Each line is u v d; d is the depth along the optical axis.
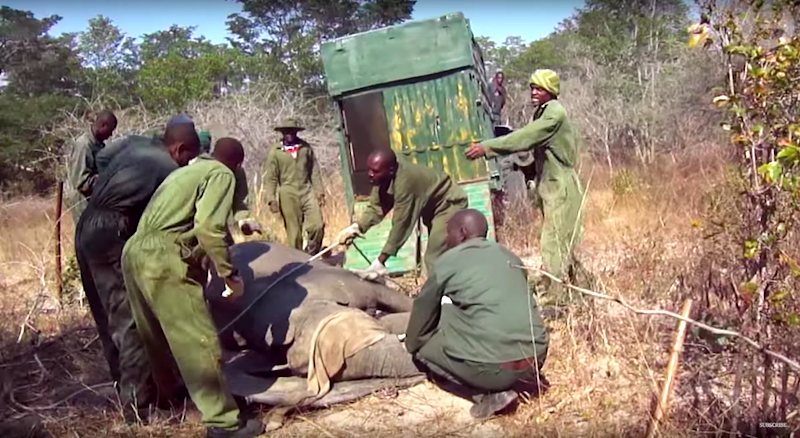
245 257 5.73
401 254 8.11
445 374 4.68
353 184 8.53
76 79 32.38
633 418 4.33
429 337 4.71
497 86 12.43
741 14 3.72
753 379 3.92
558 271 6.05
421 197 5.97
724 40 3.75
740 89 3.72
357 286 5.73
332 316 5.10
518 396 4.73
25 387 5.39
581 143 17.86
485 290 4.48
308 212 9.27
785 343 3.83
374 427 4.51
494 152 6.09
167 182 4.27
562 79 26.27
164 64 24.55
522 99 21.84
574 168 6.25
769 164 3.42
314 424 4.58
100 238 4.59
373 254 8.16
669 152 16.80
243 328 5.42
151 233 4.19
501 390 4.53
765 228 3.76
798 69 3.59
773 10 3.75
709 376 4.62
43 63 32.41
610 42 25.66
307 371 5.02
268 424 4.53
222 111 16.42
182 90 23.81
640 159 15.73
